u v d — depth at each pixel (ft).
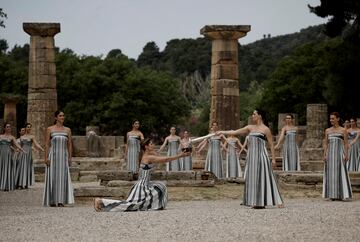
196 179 75.20
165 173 74.79
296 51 266.57
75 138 153.17
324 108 147.95
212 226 38.83
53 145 58.44
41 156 119.14
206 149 113.39
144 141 50.42
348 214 43.24
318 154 128.77
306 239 34.32
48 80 121.49
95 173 98.53
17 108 245.65
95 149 153.69
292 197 65.36
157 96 257.96
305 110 248.52
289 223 39.50
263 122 50.85
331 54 165.27
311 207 49.47
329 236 35.06
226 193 68.59
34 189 83.10
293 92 252.01
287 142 86.94
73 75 251.39
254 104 293.64
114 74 252.21
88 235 36.42
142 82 254.68
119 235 36.27
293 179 71.92
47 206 58.34
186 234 36.24
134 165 82.17
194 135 299.99
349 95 164.96
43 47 121.08
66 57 267.18
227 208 50.70
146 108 254.27
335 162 59.98
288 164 86.84
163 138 273.33
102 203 49.14
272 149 50.47
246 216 43.06
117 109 246.06
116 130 251.80
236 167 93.25
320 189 70.38
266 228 37.76
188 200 63.82
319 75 243.81
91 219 42.96
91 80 246.88
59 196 58.18
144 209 49.06
